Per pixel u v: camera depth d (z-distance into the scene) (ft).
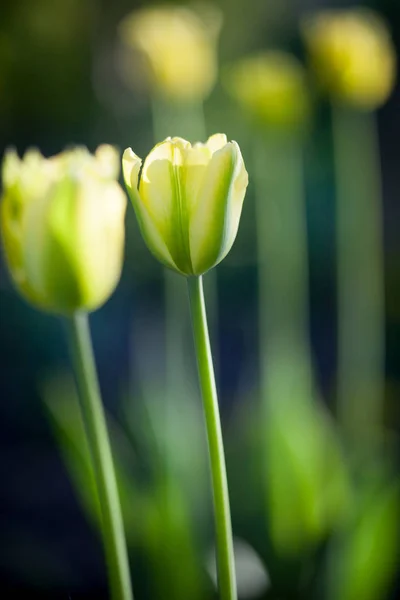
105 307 10.41
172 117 5.74
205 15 5.25
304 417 4.97
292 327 7.63
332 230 11.51
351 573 4.21
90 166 2.47
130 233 10.93
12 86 12.32
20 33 12.26
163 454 4.66
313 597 4.27
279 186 7.52
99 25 12.24
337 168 6.78
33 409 8.61
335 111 10.09
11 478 7.30
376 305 8.11
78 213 2.43
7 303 9.98
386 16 12.44
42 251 2.43
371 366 7.98
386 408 7.73
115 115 12.20
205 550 4.71
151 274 10.91
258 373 8.93
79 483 4.28
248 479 4.98
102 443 2.42
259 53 12.05
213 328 6.91
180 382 5.80
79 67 12.33
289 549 4.41
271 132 5.88
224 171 2.23
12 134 12.39
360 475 5.01
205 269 2.26
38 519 6.36
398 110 12.85
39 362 9.47
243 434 5.48
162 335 9.73
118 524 2.40
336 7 12.55
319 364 9.50
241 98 5.72
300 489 4.41
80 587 5.20
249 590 4.18
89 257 2.45
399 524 4.38
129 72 5.84
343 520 4.46
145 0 11.89
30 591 5.11
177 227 2.24
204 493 5.22
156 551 4.38
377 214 10.03
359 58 5.15
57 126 12.42
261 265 8.07
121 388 8.84
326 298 11.36
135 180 2.27
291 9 12.37
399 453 6.29
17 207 2.44
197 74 5.24
